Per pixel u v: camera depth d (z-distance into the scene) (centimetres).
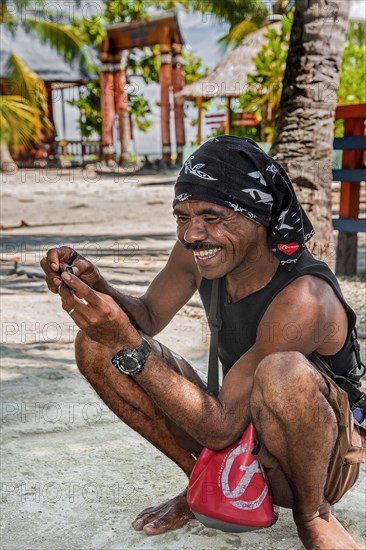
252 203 191
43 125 2366
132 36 2195
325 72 596
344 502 245
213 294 213
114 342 186
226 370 229
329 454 192
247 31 1822
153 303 237
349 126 680
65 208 1332
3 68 2161
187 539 217
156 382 187
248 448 200
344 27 600
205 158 192
